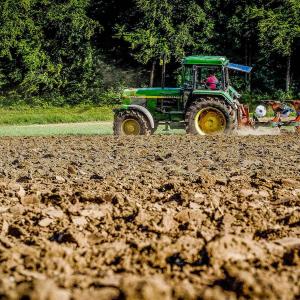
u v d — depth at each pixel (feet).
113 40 333.42
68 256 29.17
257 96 315.17
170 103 151.43
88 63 318.04
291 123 150.82
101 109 298.35
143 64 328.90
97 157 96.22
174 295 21.53
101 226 39.22
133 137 138.00
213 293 21.56
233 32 320.91
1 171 78.69
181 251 29.60
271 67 324.39
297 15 314.14
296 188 60.54
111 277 25.14
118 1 327.26
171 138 133.18
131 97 153.28
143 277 25.75
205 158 92.32
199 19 315.17
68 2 324.19
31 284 23.07
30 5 323.16
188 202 48.96
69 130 195.83
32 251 29.78
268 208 46.26
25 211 45.93
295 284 25.09
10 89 317.63
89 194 51.34
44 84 319.06
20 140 138.00
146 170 78.07
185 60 149.18
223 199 51.34
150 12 311.06
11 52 320.50
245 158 92.12
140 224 39.34
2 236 37.55
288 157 93.35
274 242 32.89
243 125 152.87
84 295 21.39
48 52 320.70
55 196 52.06
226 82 149.18
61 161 90.94
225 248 28.81
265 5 325.62
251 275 24.30
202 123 147.74
